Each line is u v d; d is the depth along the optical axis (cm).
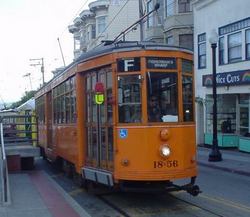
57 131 1745
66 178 1675
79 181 1412
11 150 1916
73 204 1112
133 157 1080
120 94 1098
